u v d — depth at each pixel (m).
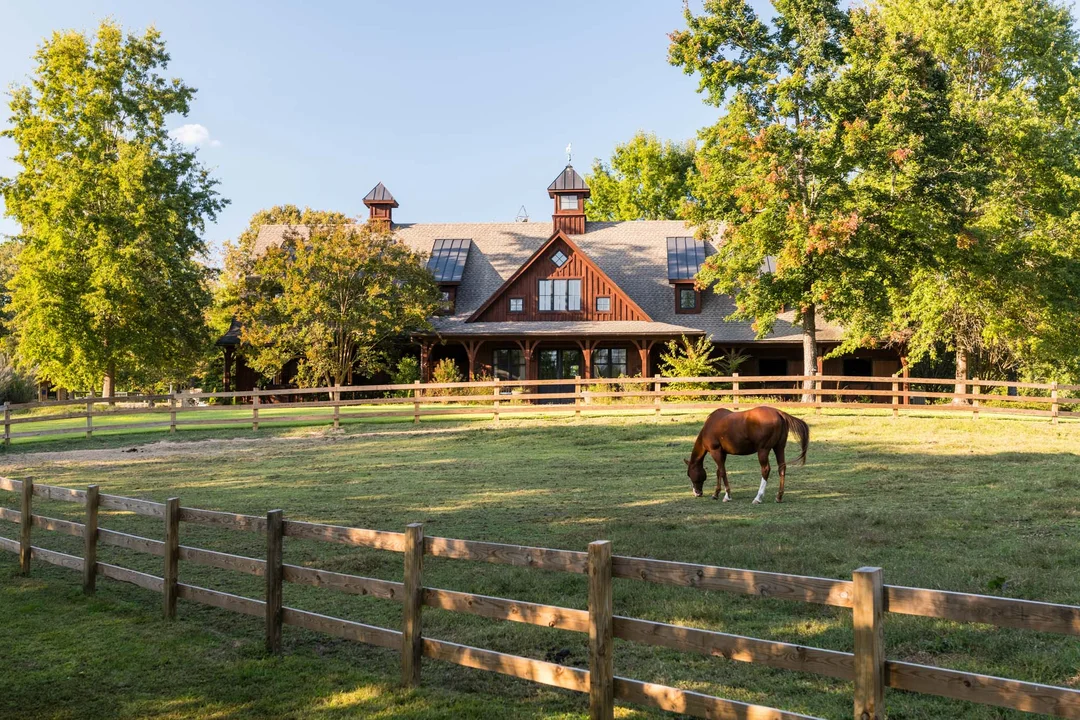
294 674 6.18
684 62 31.20
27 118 37.53
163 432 26.59
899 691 5.62
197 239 40.75
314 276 35.66
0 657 6.61
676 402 27.69
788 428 13.07
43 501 14.54
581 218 44.91
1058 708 3.54
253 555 9.95
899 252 29.64
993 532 9.98
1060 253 30.73
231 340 39.00
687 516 11.72
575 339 37.53
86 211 37.16
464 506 12.91
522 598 7.95
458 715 5.34
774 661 4.34
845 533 10.11
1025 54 33.03
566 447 21.12
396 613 7.69
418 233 45.91
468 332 37.41
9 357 42.19
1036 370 33.12
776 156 28.64
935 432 21.16
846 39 29.45
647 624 4.76
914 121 28.22
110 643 6.93
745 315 31.94
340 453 21.14
